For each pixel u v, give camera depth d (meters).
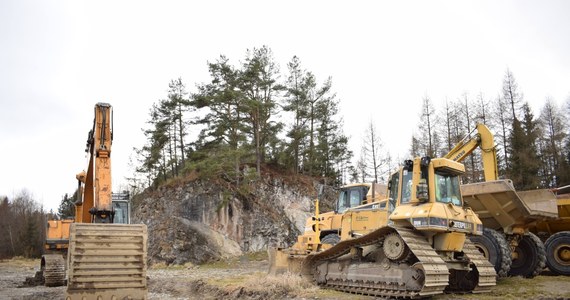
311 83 45.09
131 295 10.75
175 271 28.52
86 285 10.42
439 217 12.20
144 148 43.22
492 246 14.09
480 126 16.19
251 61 41.69
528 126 42.28
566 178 41.31
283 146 43.34
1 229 76.75
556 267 15.69
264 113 41.06
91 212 12.03
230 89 39.44
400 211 13.02
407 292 12.26
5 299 17.16
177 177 40.06
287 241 36.78
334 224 18.20
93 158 13.45
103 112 12.88
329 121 45.62
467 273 13.34
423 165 13.07
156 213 37.91
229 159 36.81
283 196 39.81
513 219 14.95
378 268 13.22
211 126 39.44
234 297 15.24
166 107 43.16
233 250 35.16
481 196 14.94
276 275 16.39
